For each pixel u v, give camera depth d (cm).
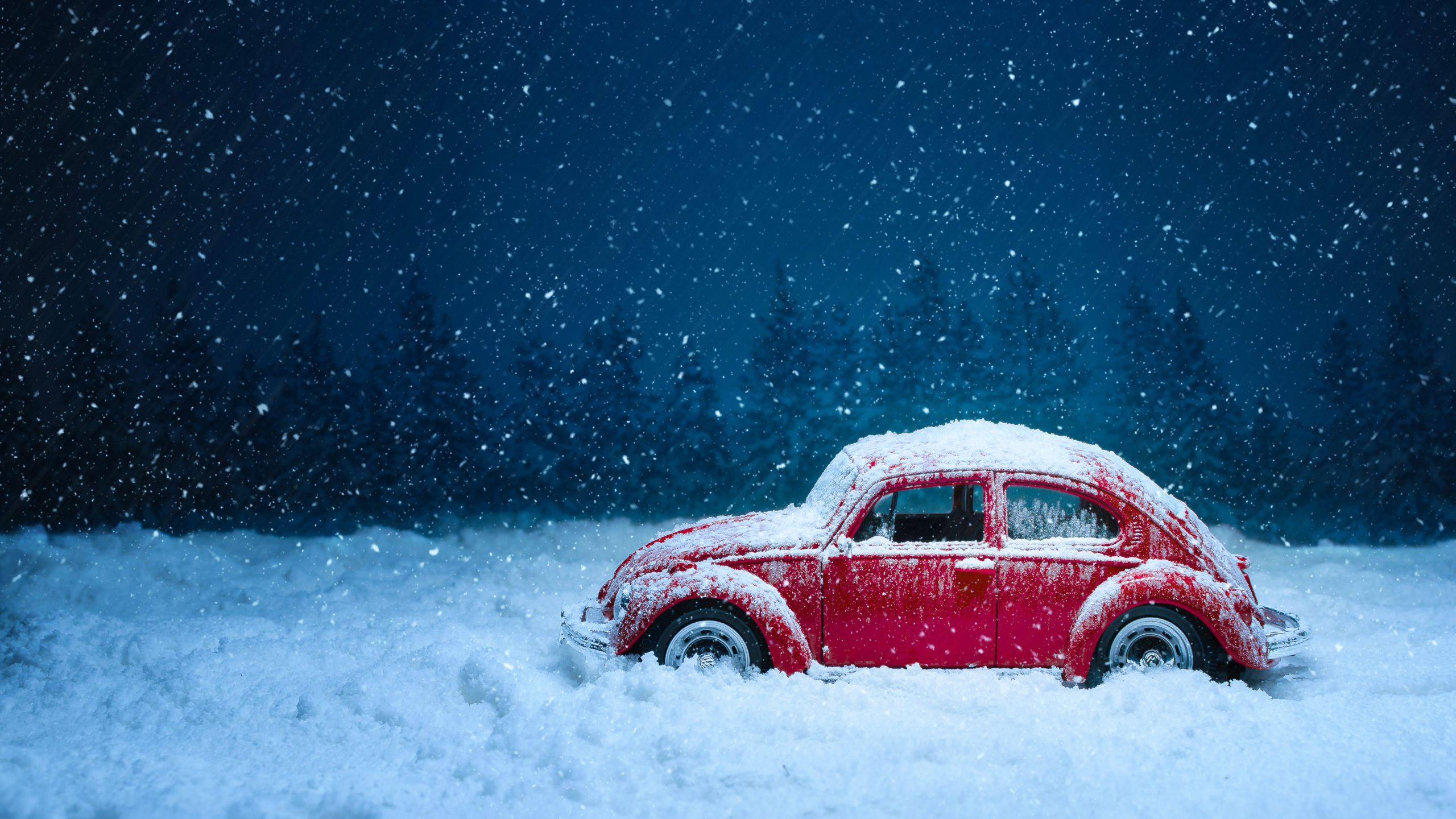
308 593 938
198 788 393
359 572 1044
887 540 575
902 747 441
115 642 649
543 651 686
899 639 561
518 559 1196
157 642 655
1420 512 1645
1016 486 579
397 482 1916
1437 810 370
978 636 561
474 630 755
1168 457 1953
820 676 552
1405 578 951
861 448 649
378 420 1964
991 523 572
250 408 1970
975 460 588
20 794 377
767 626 550
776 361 2153
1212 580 556
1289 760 419
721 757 432
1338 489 1777
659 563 584
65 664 605
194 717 509
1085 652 544
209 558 1146
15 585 915
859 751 438
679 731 457
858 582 562
